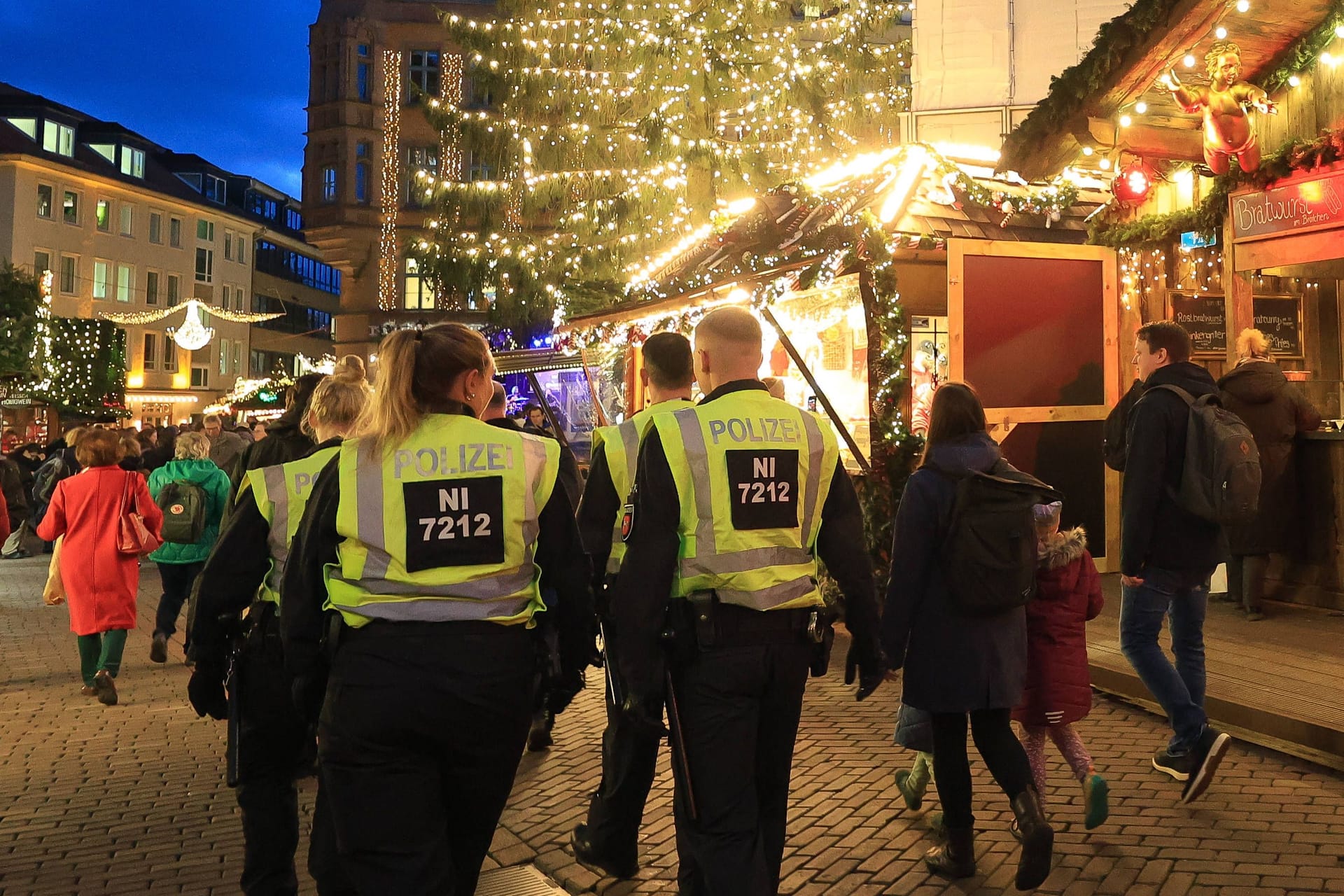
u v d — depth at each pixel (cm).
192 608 337
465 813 284
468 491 279
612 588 349
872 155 1020
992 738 393
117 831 486
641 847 452
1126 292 969
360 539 275
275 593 357
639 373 1193
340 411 394
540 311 2041
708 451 316
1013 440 922
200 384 5781
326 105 3994
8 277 3369
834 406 917
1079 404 943
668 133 1881
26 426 3194
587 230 2058
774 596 315
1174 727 482
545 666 288
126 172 5288
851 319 886
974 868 405
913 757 552
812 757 556
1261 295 1071
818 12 2109
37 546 1912
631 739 407
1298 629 727
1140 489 470
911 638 399
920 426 986
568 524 292
